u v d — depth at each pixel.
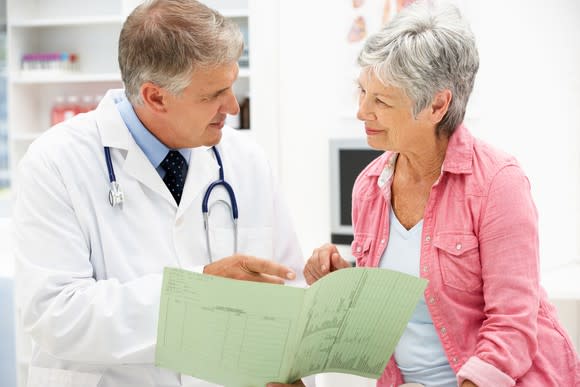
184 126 1.38
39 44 4.03
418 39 1.24
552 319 1.39
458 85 1.29
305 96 3.11
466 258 1.31
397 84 1.25
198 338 1.17
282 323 1.12
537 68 2.80
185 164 1.54
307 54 3.09
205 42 1.29
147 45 1.31
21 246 1.38
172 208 1.49
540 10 2.77
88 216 1.41
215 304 1.13
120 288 1.32
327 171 3.12
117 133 1.46
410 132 1.31
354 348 1.27
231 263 1.27
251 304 1.11
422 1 1.31
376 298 1.20
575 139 2.81
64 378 1.42
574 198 2.83
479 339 1.29
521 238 1.25
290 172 3.16
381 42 1.27
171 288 1.13
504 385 1.22
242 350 1.17
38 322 1.33
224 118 1.42
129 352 1.30
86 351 1.32
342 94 3.07
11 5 3.80
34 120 4.06
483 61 2.85
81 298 1.31
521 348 1.24
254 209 1.61
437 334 1.36
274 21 3.09
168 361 1.23
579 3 2.73
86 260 1.39
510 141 2.86
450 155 1.33
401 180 1.42
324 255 1.45
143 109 1.42
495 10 2.81
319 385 2.65
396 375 1.44
